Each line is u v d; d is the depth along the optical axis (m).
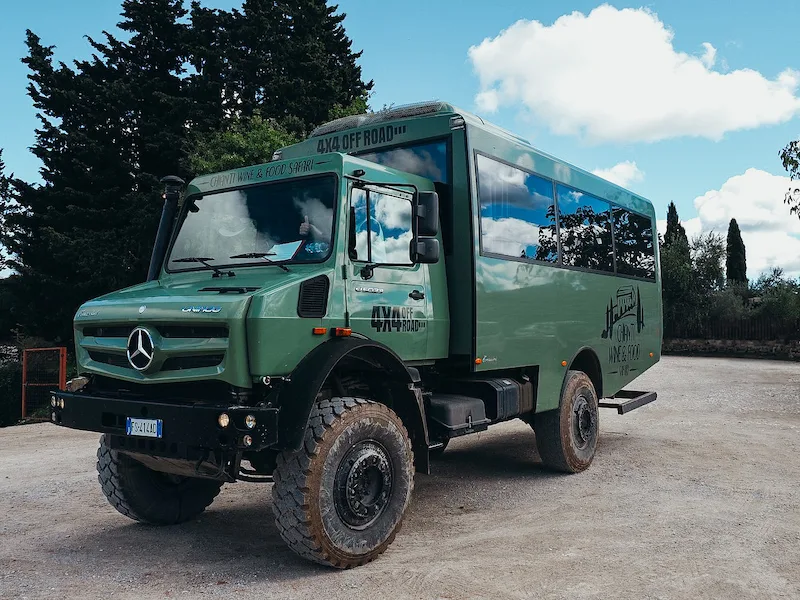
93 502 7.01
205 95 25.45
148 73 26.94
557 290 7.93
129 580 4.69
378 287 5.55
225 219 5.88
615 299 9.45
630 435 10.55
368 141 7.21
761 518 6.04
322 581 4.61
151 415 4.70
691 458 8.76
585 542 5.40
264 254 5.52
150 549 5.39
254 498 7.09
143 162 26.22
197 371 4.62
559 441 7.88
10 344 28.19
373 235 5.61
